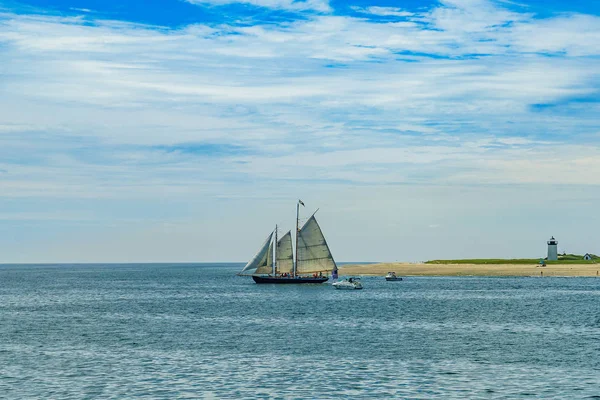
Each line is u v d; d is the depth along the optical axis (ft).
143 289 642.63
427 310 371.15
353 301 444.96
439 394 157.69
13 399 153.69
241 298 485.97
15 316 351.67
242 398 153.99
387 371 183.32
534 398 153.99
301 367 189.06
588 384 167.73
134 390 161.89
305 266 622.13
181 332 270.46
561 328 281.95
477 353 212.43
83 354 214.07
